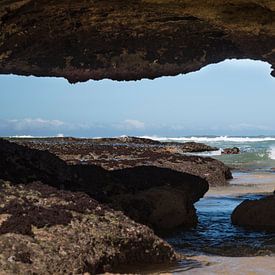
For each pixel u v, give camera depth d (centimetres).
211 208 1731
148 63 1603
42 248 790
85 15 1161
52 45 1370
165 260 944
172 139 9794
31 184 1034
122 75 1691
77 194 992
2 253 757
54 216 874
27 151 1226
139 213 1216
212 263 946
